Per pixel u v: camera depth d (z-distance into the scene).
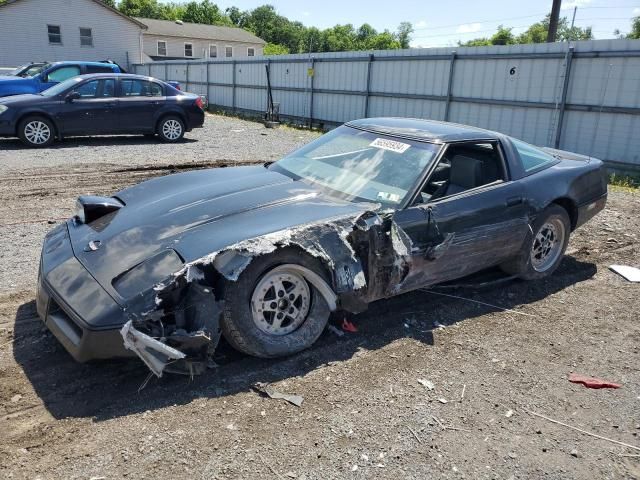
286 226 3.31
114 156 11.17
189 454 2.59
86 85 12.48
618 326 4.22
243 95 24.27
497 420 2.99
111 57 37.81
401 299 4.50
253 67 23.03
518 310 4.44
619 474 2.62
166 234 3.29
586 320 4.30
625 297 4.79
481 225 4.22
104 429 2.75
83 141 13.36
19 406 2.91
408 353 3.65
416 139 4.34
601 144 11.22
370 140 4.51
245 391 3.12
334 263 3.38
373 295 3.72
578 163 5.30
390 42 84.00
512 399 3.20
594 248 6.17
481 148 4.62
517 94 12.69
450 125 4.80
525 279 4.99
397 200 3.84
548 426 2.97
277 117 20.83
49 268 3.32
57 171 9.38
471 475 2.56
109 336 2.86
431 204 3.95
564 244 5.09
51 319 3.17
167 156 11.41
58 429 2.74
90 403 2.96
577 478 2.58
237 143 14.12
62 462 2.50
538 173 4.80
